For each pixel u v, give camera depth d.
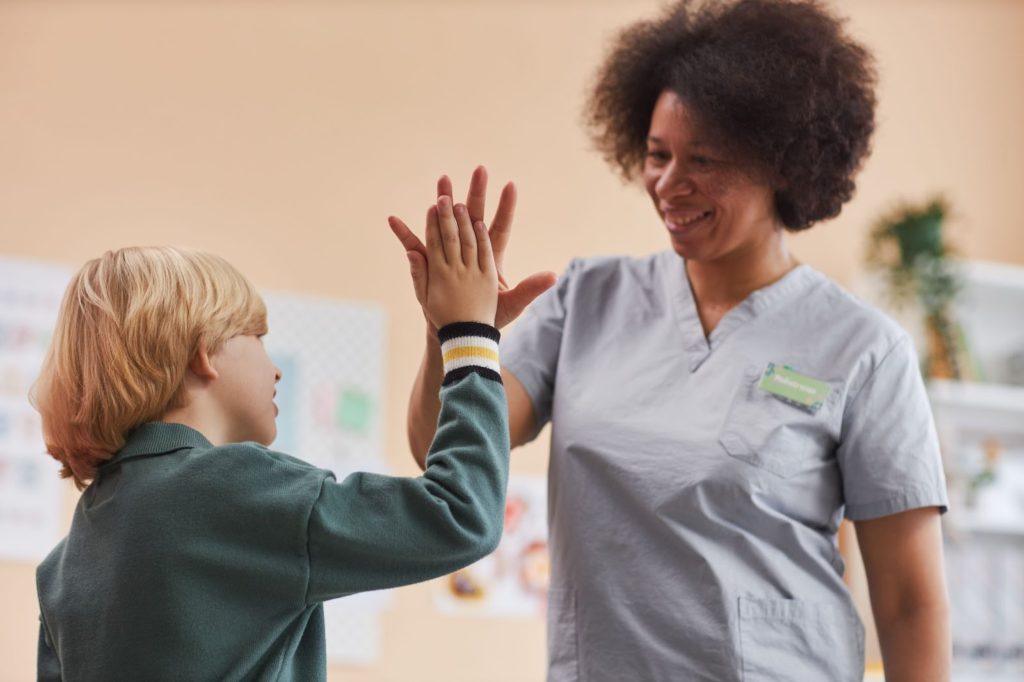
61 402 1.39
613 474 1.72
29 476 3.26
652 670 1.65
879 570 1.72
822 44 1.76
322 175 3.75
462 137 3.94
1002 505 4.23
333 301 3.68
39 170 3.42
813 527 1.74
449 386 1.39
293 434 3.54
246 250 3.61
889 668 1.70
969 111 4.72
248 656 1.28
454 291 1.41
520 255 3.93
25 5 3.50
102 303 1.39
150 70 3.60
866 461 1.72
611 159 1.98
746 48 1.73
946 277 4.08
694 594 1.66
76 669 1.29
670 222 1.77
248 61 3.72
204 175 3.60
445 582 3.63
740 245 1.80
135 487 1.32
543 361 1.87
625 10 4.23
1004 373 4.40
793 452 1.71
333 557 1.30
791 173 1.75
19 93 3.44
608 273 1.91
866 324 1.78
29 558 3.22
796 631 1.67
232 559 1.29
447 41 3.99
